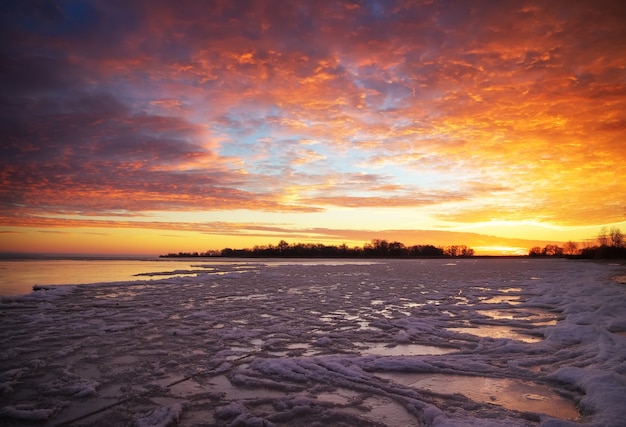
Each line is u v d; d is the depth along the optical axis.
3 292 14.57
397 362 5.86
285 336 7.89
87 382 5.12
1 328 8.31
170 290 15.66
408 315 10.47
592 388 4.62
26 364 5.87
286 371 5.54
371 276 24.89
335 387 5.04
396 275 26.00
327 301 13.10
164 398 4.67
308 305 12.14
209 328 8.59
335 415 4.21
